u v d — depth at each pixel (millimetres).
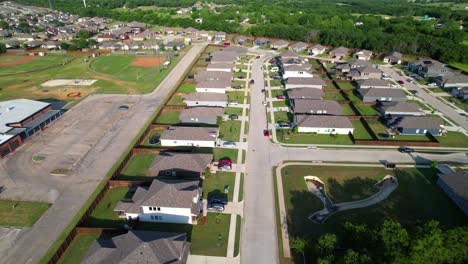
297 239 45531
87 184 62469
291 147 75625
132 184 60625
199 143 74625
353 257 38312
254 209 55688
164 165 63156
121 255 40875
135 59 153000
